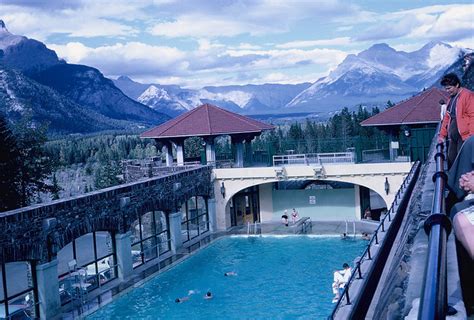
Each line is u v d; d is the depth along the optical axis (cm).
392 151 4303
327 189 4528
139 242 3378
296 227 4281
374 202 4600
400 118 4225
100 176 10250
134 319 2442
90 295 2802
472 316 268
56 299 2528
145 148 18375
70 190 15888
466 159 406
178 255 3616
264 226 4438
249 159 4812
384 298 364
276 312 2439
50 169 6059
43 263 2464
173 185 3738
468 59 3731
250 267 3256
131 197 3219
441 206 292
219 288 2856
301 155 4478
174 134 4472
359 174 4131
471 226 246
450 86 694
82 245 4069
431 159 1350
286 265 3244
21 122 5953
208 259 3516
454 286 279
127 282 3020
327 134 12138
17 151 5350
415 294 286
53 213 2544
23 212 2356
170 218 3741
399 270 365
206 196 4378
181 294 2789
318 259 3341
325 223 4394
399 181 4069
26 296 2584
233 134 4538
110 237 3225
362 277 1417
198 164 4519
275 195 4644
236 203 4575
